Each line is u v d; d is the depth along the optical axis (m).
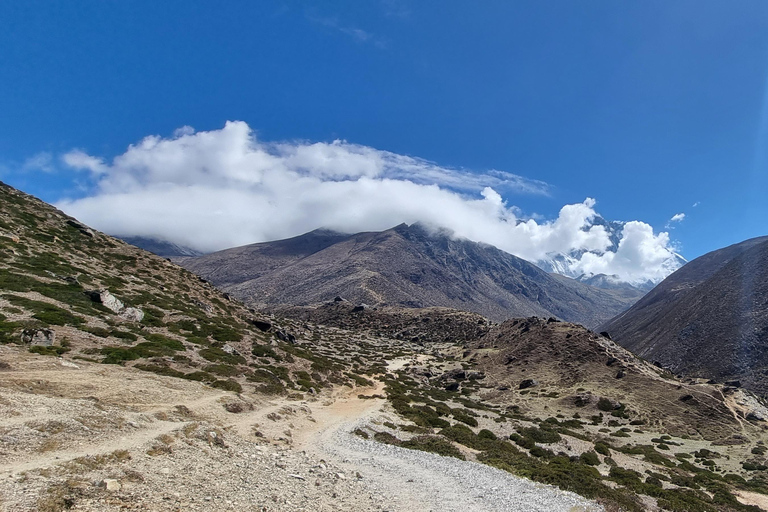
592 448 44.88
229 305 82.31
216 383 36.22
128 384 27.83
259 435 25.09
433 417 45.66
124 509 11.06
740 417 67.25
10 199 76.25
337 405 44.75
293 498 15.45
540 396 81.06
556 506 19.98
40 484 11.09
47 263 55.50
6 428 14.88
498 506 19.19
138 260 78.50
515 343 115.69
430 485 21.31
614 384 81.38
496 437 41.81
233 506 13.28
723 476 43.28
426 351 142.00
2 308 37.38
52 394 21.59
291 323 144.88
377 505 17.03
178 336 49.62
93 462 13.52
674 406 71.56
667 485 34.41
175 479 14.23
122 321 46.91
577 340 101.12
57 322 38.38
